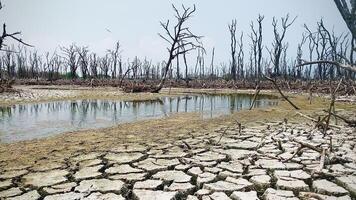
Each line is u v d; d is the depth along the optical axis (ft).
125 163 19.72
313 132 28.48
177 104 64.85
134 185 15.94
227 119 40.06
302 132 29.43
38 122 38.78
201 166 19.02
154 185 15.94
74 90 111.14
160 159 20.63
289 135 27.94
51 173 17.75
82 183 16.19
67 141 26.45
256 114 45.24
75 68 196.44
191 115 45.75
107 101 70.28
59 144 25.21
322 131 29.45
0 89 84.48
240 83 136.56
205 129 32.19
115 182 16.35
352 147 23.08
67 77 228.43
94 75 200.03
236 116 43.21
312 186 15.72
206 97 85.92
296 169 18.30
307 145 20.13
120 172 17.94
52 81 176.55
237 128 32.37
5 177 17.08
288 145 23.94
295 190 15.30
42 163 19.71
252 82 143.33
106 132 30.96
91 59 209.05
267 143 24.95
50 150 23.09
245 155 21.31
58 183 16.17
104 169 18.62
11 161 20.18
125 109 54.70
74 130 32.78
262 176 16.97
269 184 15.96
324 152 18.99
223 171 17.92
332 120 37.55
